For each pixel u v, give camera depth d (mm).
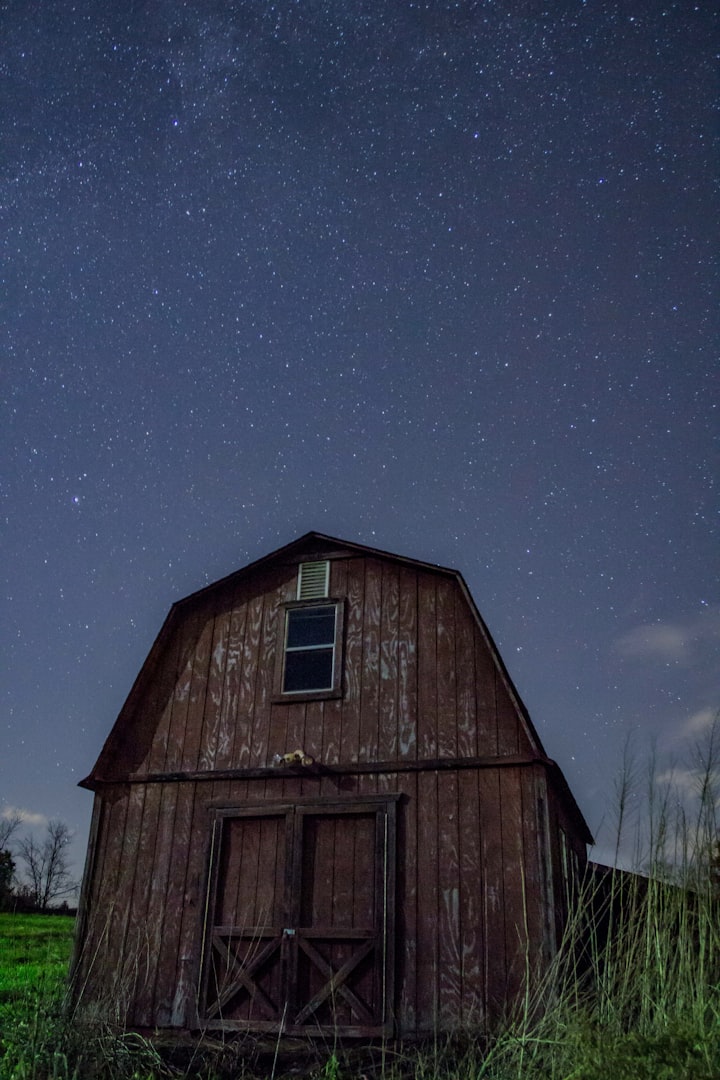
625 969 7152
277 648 13844
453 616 13172
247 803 12695
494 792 11750
